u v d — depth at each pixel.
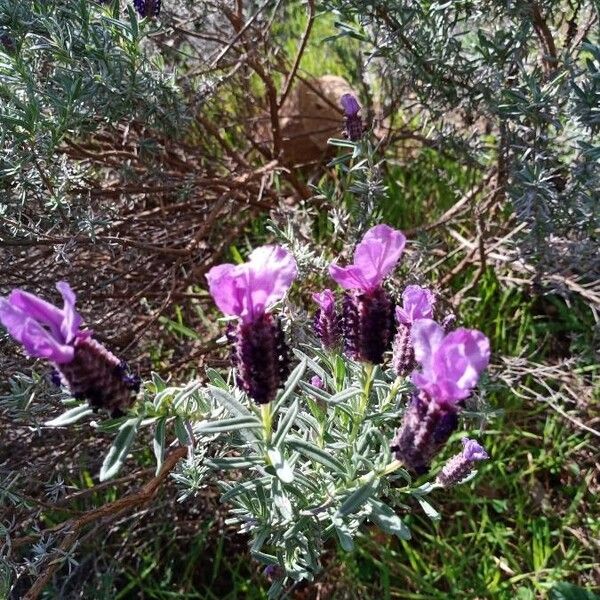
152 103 0.30
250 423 0.18
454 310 0.35
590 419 0.33
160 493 0.32
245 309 0.16
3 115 0.26
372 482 0.19
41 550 0.24
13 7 0.27
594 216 0.29
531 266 0.34
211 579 0.32
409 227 0.41
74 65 0.28
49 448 0.30
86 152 0.33
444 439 0.17
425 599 0.29
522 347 0.36
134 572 0.32
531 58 0.36
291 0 0.39
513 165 0.32
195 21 0.36
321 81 0.46
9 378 0.30
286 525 0.21
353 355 0.20
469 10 0.31
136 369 0.33
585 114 0.26
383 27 0.32
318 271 0.31
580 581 0.30
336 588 0.31
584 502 0.32
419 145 0.43
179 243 0.38
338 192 0.38
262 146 0.41
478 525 0.32
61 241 0.30
